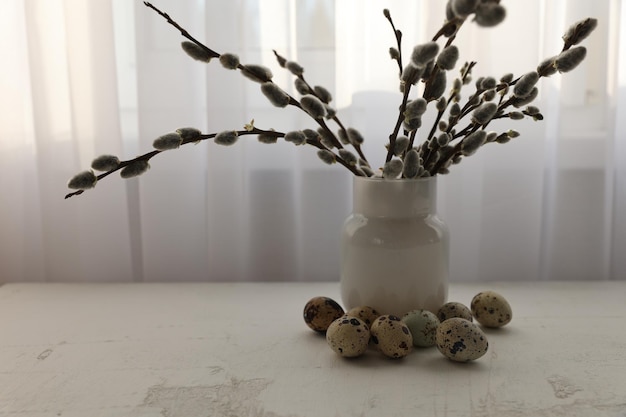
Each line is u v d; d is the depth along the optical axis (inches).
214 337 21.1
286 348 20.1
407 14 29.4
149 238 30.9
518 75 28.5
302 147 29.9
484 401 16.7
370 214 20.5
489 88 19.7
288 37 29.4
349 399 16.9
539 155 29.4
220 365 19.0
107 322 22.5
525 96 18.6
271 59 29.6
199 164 31.0
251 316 23.0
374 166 30.8
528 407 16.4
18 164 31.1
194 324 22.2
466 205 30.0
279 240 31.4
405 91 18.7
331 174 30.2
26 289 26.4
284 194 31.0
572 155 29.6
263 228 31.3
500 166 29.7
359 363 18.9
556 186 30.2
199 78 30.4
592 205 29.9
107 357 19.6
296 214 31.5
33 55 29.4
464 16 14.5
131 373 18.5
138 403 16.9
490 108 18.1
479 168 29.8
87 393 17.4
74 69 29.3
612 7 28.3
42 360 19.4
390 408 16.4
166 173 30.4
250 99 30.0
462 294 25.1
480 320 21.3
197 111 30.5
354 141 21.0
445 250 21.0
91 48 29.3
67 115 30.3
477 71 28.5
